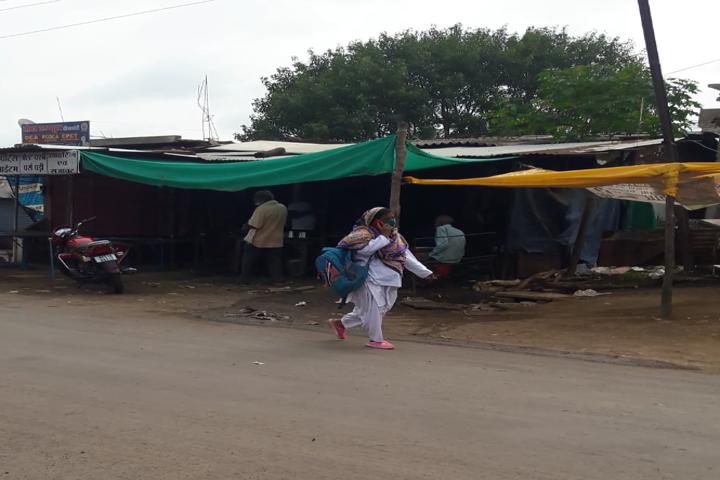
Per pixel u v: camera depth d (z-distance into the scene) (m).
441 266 13.08
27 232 15.00
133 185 16.73
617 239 13.28
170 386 6.00
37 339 7.96
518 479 4.06
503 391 5.99
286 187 16.50
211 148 17.06
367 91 28.86
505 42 31.84
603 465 4.29
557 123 19.45
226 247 16.89
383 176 15.52
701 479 4.08
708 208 15.52
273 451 4.47
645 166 9.28
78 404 5.44
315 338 8.50
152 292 12.44
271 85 32.59
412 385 6.14
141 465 4.23
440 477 4.08
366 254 7.74
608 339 8.45
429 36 32.16
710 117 15.78
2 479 4.02
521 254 13.23
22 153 13.23
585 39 31.88
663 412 5.44
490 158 12.34
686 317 9.41
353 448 4.54
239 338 8.38
